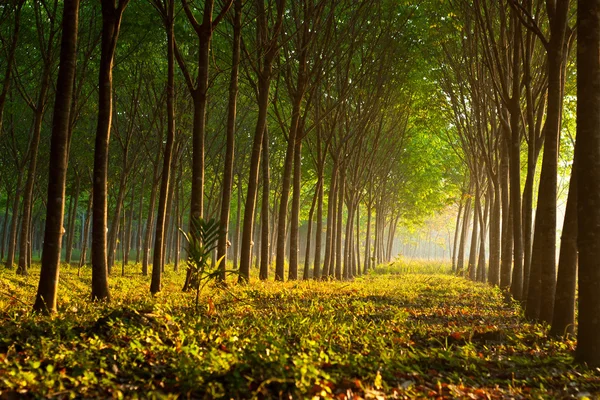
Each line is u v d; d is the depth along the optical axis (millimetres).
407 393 5633
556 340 9438
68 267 30359
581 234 7801
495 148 24641
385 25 23391
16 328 7562
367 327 9906
